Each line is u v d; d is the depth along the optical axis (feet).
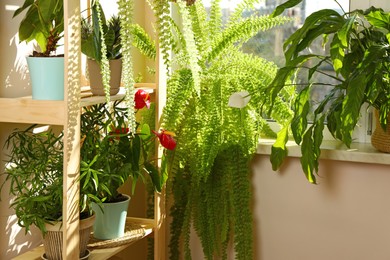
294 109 7.74
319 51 8.63
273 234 8.58
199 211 8.38
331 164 8.18
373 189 8.01
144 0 8.89
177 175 8.45
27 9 6.59
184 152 8.14
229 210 8.42
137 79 8.27
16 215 6.15
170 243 8.68
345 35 6.75
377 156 7.77
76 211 5.94
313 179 7.63
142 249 9.20
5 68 6.32
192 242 8.98
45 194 6.00
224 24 9.08
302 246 8.44
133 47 8.70
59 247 6.01
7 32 6.31
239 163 8.18
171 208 8.58
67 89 5.67
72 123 5.77
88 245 6.78
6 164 6.40
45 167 5.99
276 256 8.59
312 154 7.50
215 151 7.90
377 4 8.21
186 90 7.91
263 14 8.91
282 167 8.43
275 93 7.43
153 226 7.72
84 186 6.02
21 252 6.72
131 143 6.97
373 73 7.00
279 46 8.87
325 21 7.38
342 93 7.73
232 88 8.04
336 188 8.19
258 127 8.14
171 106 7.86
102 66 5.82
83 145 6.34
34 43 6.81
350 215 8.16
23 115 5.86
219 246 8.75
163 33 6.15
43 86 5.80
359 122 8.54
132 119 5.98
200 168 8.04
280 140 7.96
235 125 8.03
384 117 7.48
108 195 6.93
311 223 8.37
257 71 8.16
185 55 7.99
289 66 7.45
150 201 8.66
